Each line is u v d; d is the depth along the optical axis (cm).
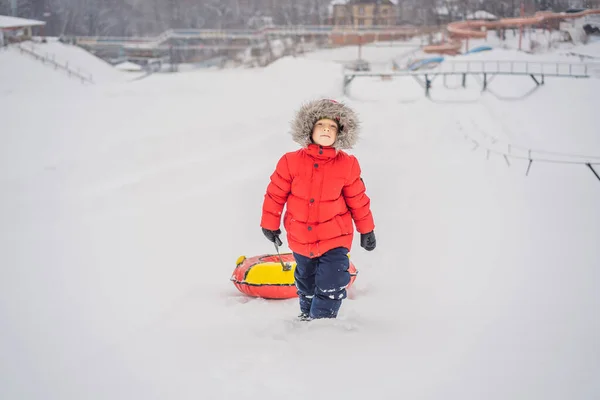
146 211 816
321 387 268
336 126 379
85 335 376
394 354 306
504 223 735
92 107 2106
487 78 3419
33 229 724
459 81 3541
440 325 360
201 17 10006
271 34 7469
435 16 9038
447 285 474
